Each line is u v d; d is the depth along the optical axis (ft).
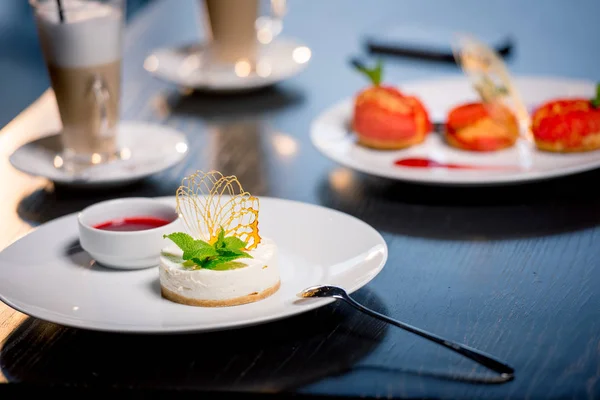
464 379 3.06
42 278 3.41
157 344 3.20
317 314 3.31
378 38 5.48
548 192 3.98
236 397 3.05
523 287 3.41
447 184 3.86
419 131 4.27
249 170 4.21
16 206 3.99
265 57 5.22
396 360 3.13
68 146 4.22
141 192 4.07
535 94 4.64
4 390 3.10
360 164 3.99
